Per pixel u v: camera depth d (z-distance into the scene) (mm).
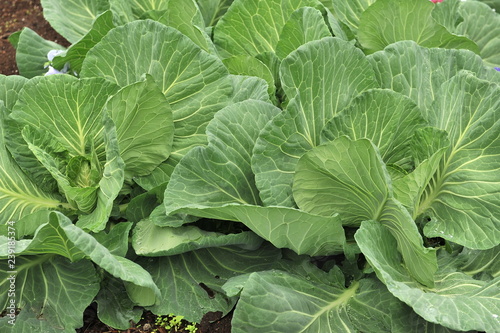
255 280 1608
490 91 1708
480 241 1685
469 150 1714
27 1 2578
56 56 2051
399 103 1716
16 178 1747
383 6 2104
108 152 1704
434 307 1546
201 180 1707
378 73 1861
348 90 1799
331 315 1653
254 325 1594
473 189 1706
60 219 1562
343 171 1642
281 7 2086
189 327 1714
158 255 1716
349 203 1696
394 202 1605
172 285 1747
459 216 1718
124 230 1736
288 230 1655
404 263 1701
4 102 1828
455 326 1521
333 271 1727
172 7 2057
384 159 1765
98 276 1723
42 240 1602
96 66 1852
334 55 1769
